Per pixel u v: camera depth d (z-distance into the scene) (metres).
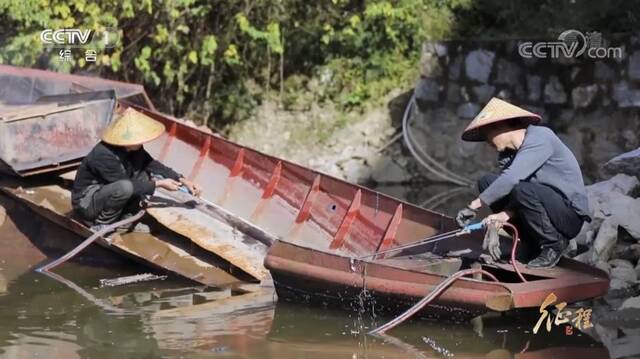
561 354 10.53
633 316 11.91
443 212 18.36
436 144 21.97
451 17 23.55
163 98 23.64
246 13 22.66
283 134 23.08
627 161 15.98
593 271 11.63
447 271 12.34
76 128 15.80
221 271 13.66
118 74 22.77
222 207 15.59
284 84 23.73
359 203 14.26
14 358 10.26
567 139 21.00
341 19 23.47
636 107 20.36
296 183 15.40
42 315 11.95
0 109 16.44
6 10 20.62
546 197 11.42
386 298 11.66
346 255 13.07
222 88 23.72
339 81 23.34
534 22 22.78
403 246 12.52
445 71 21.77
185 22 22.47
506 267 11.67
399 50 23.44
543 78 21.08
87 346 10.69
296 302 12.47
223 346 10.72
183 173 16.78
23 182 15.70
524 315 11.98
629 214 13.88
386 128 22.55
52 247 15.20
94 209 14.20
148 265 13.84
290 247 12.16
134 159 14.55
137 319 11.77
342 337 11.12
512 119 11.80
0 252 15.16
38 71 18.34
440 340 11.05
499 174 11.98
